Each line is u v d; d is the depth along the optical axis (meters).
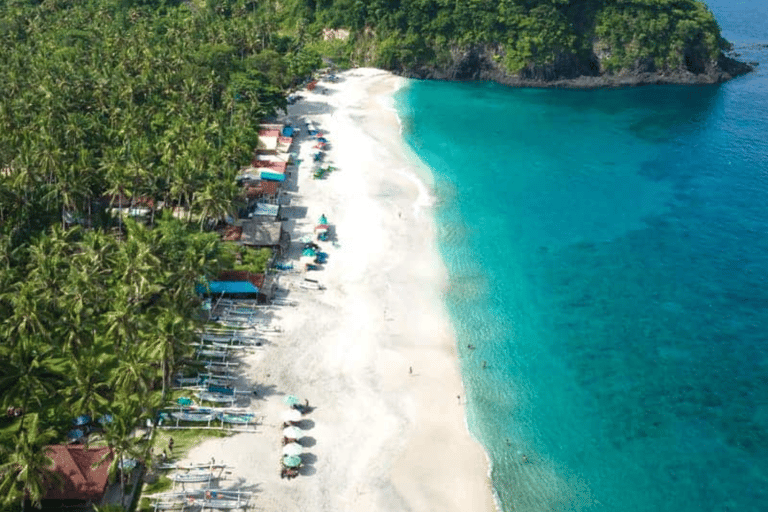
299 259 107.00
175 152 114.06
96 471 62.94
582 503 69.12
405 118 177.25
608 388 85.19
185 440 71.44
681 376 87.88
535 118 184.75
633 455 75.38
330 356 86.31
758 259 116.19
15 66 147.75
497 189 138.25
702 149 166.00
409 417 78.12
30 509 60.94
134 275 80.56
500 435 76.88
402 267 107.31
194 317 81.44
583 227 124.88
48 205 103.06
